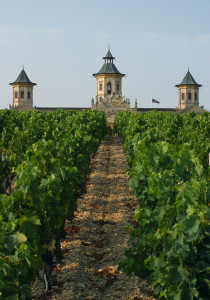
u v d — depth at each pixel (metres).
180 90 107.56
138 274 7.60
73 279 8.71
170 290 5.55
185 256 5.34
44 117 30.06
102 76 100.31
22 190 6.76
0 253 5.48
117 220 13.20
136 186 9.14
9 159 13.16
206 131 21.34
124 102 90.44
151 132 15.38
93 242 11.27
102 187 18.41
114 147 37.25
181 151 7.78
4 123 24.38
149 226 7.51
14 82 101.50
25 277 5.81
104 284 8.61
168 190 7.17
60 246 10.15
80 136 15.44
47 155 9.18
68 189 9.82
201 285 5.35
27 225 6.46
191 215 5.22
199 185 5.70
